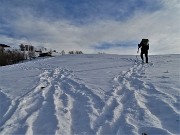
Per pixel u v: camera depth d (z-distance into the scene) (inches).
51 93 349.4
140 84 385.7
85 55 1282.0
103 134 210.7
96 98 311.6
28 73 614.2
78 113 260.8
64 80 466.6
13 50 3046.3
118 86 374.9
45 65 868.6
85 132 213.0
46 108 277.1
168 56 995.3
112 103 288.7
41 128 222.5
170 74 474.9
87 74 534.3
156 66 635.5
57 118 241.4
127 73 520.4
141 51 735.7
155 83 388.8
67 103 294.7
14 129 218.7
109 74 515.5
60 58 1205.1
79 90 365.1
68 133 211.6
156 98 297.0
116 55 1195.9
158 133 203.9
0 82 485.7
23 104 294.4
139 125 221.0
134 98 298.8
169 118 235.8
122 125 222.2
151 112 257.8
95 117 244.7
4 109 277.4
